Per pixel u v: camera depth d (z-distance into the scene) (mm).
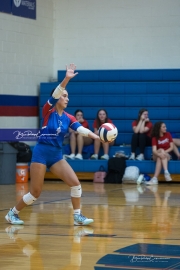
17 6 26953
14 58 26891
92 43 28922
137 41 28344
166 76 27172
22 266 8445
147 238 10609
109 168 24094
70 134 25375
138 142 24797
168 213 14141
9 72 26641
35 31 28094
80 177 25016
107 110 26641
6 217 12484
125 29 28500
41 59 28500
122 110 26484
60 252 9398
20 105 27078
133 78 27469
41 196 18438
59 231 11500
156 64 28141
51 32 29203
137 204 16109
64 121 11695
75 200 12195
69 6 29156
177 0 27844
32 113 27688
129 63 28453
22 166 24656
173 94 26188
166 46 28000
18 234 11172
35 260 8828
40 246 9938
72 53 29156
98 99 26891
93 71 27844
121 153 24641
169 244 9969
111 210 14758
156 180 23453
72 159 25062
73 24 29125
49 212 14391
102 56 28812
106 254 9180
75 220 12219
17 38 27031
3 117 26219
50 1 29125
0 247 9867
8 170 23781
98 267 8281
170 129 25922
